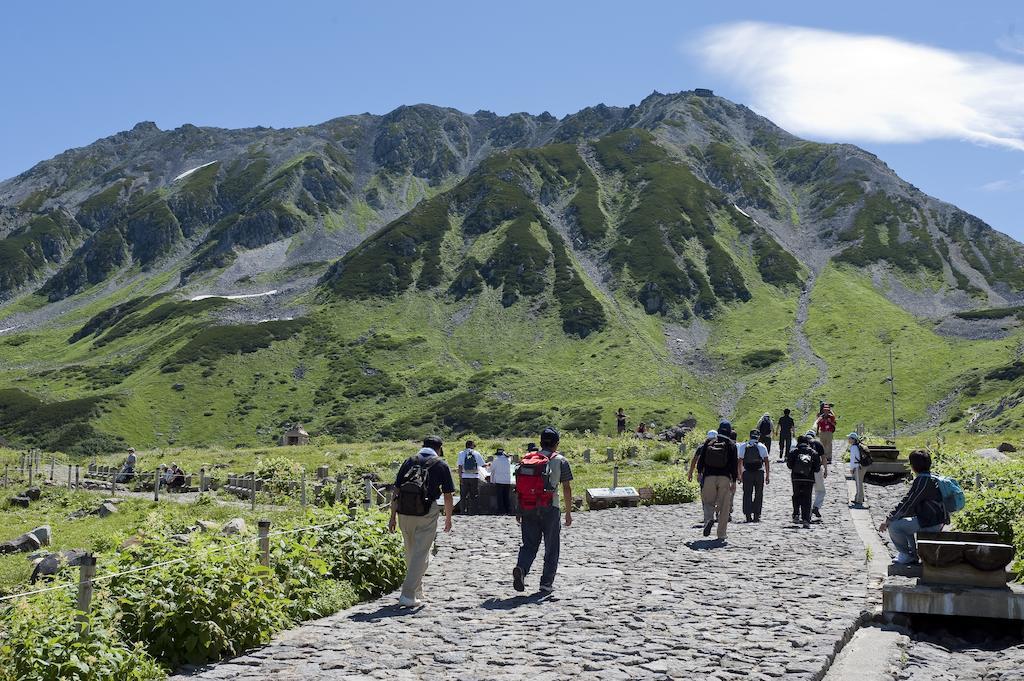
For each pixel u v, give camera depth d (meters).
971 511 16.91
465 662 9.55
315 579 13.18
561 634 10.83
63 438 163.12
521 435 159.50
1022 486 18.27
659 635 10.70
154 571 10.45
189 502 36.62
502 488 27.41
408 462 13.20
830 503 27.64
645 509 27.61
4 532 31.12
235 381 195.50
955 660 10.63
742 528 21.91
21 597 9.24
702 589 13.77
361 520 15.18
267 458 55.03
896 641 11.05
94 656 8.61
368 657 9.81
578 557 17.55
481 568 16.47
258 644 10.55
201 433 173.25
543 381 191.25
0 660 8.29
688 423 99.25
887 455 34.19
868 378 185.12
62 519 34.72
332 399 188.00
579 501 30.25
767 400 179.62
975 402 161.62
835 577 14.78
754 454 23.22
